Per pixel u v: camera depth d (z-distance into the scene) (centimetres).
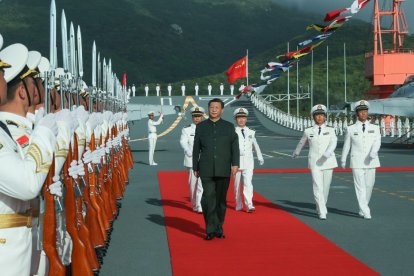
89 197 850
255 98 9450
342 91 13738
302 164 2673
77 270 664
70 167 658
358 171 1253
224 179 1048
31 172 354
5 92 385
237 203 1362
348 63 15650
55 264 510
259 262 860
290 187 1822
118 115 1573
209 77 16862
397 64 6862
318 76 14650
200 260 877
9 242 372
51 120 379
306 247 963
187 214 1317
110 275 797
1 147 349
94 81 990
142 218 1262
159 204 1473
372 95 7181
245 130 1345
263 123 7419
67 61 691
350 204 1455
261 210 1362
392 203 1470
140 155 3347
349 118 6438
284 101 12706
